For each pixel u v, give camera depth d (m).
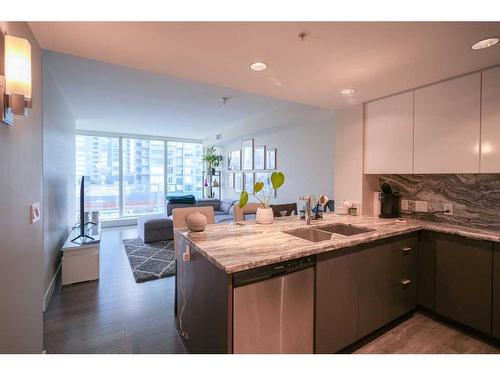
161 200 8.08
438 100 2.26
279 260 1.47
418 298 2.41
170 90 3.73
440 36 1.53
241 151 6.47
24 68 1.19
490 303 1.96
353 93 2.57
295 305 1.58
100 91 3.79
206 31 1.49
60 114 3.79
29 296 1.47
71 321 2.33
